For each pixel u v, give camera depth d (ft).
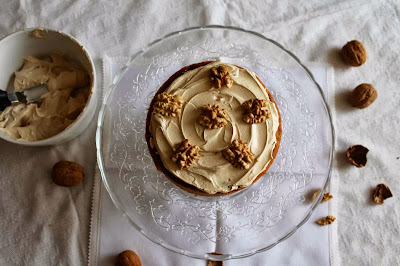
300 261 1.97
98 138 1.86
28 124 1.94
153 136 1.78
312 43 2.18
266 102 1.78
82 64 2.02
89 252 1.93
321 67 2.15
